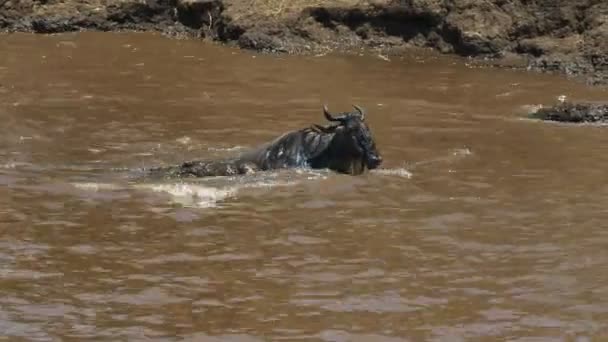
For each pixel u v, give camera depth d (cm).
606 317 4250
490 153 6925
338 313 4225
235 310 4238
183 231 5212
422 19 10988
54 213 5456
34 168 6362
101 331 4006
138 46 10944
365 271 4709
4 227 5212
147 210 5541
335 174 6309
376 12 11081
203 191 5894
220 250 4947
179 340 3931
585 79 9756
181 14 11819
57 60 10125
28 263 4734
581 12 10581
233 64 10081
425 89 9181
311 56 10581
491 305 4350
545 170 6481
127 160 6638
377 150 6500
